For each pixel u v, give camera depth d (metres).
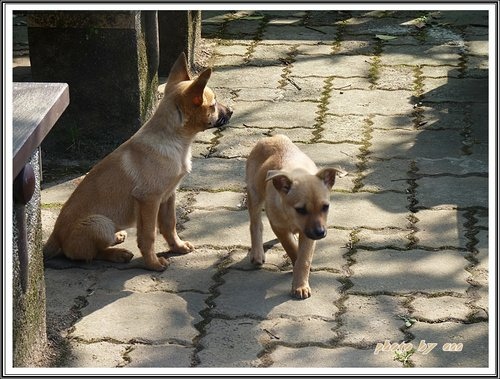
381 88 9.86
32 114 5.31
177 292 6.47
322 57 10.73
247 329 6.01
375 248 6.96
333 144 8.64
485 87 9.83
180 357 5.72
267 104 9.52
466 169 8.14
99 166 6.88
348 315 6.15
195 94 6.68
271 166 6.65
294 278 6.41
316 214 6.19
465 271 6.65
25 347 5.43
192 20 10.28
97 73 8.44
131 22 8.27
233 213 7.54
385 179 7.99
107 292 6.47
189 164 6.94
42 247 6.30
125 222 6.90
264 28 11.66
